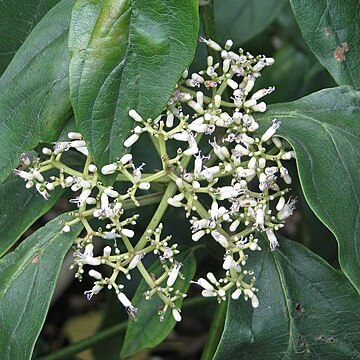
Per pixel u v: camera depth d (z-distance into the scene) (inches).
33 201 16.3
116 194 14.6
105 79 14.2
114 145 14.4
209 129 14.8
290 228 28.0
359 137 15.2
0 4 17.0
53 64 15.1
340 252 13.9
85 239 14.8
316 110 15.4
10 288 14.8
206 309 27.4
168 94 14.4
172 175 14.7
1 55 17.3
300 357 15.3
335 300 15.5
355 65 15.5
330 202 14.1
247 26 22.0
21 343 14.4
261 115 15.5
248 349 15.1
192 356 28.8
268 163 18.2
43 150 15.0
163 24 14.3
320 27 15.4
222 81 15.4
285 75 23.9
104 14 14.2
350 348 15.4
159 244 14.7
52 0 17.1
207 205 16.0
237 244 14.8
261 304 15.4
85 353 26.6
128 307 14.7
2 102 15.2
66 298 29.8
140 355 28.2
